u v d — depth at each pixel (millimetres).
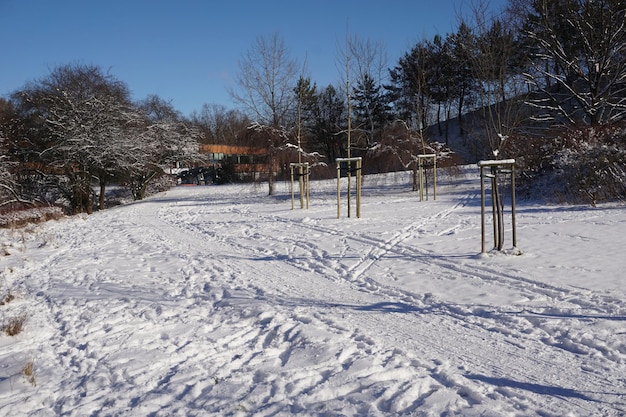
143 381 4914
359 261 10250
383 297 7566
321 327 6184
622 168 16922
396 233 13289
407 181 32656
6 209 29188
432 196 24562
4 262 12797
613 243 10406
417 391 4426
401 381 4613
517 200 20016
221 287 8695
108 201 40750
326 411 4129
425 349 5414
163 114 40250
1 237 18281
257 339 5961
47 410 4395
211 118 81688
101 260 12023
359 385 4578
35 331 6664
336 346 5488
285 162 28219
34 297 8750
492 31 13070
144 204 29734
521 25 21828
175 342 5977
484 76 12625
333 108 49281
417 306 6996
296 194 28562
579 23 23047
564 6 22672
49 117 30062
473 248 10688
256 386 4645
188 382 4812
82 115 29922
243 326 6477
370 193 27672
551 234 11898
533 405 4125
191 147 40219
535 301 6852
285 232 14906
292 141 28453
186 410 4246
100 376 5004
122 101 32188
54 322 7109
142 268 10859
